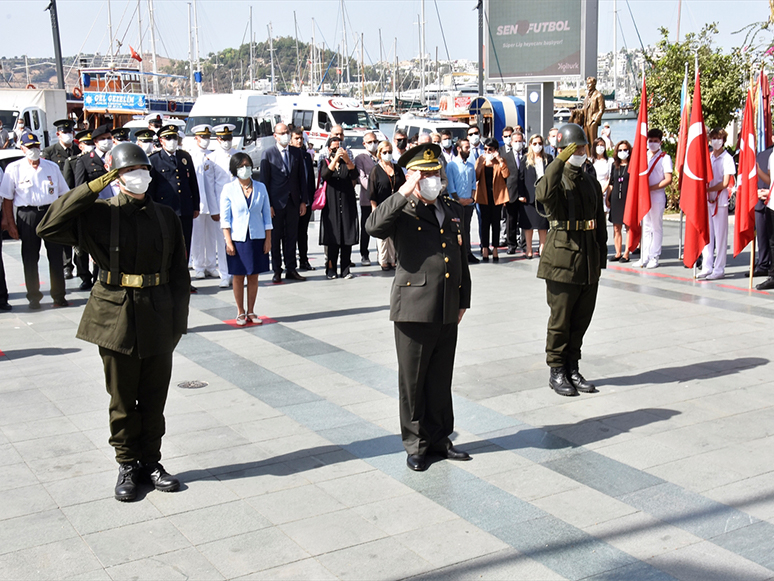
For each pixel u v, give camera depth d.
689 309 8.98
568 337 6.20
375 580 3.60
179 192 10.12
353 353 7.39
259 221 8.35
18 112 26.77
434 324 4.75
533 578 3.60
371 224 4.73
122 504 4.37
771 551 3.82
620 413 5.75
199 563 3.75
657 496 4.43
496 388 6.33
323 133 28.61
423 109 63.53
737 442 5.19
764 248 10.86
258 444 5.23
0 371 6.87
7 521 4.18
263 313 9.14
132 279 4.39
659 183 11.41
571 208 5.98
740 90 16.39
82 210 4.26
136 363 4.43
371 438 5.34
